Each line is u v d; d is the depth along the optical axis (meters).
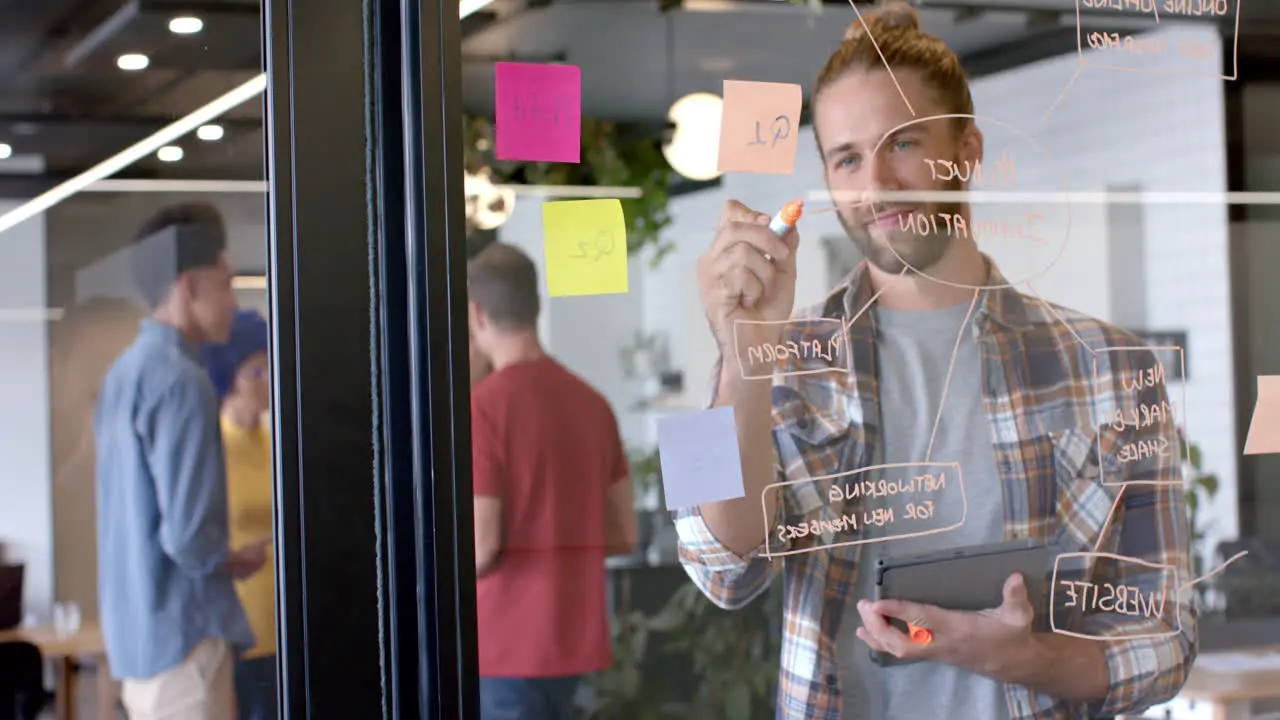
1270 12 1.45
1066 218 1.39
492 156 1.25
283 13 1.15
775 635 1.32
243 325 1.33
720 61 1.31
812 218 1.33
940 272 1.35
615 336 1.29
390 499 1.17
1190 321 1.42
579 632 1.29
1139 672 1.38
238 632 1.33
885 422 1.33
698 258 1.30
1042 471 1.37
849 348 1.33
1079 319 1.39
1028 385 1.37
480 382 1.26
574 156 1.26
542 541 1.28
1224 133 1.44
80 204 1.32
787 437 1.32
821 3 1.33
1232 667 1.41
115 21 1.29
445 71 1.17
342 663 1.15
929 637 1.33
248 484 1.33
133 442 1.32
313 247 1.15
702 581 1.31
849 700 1.33
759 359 1.31
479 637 1.27
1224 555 1.42
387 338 1.18
